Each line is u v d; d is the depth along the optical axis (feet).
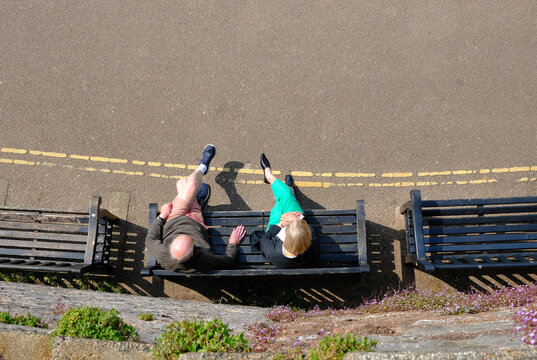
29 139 20.89
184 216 17.42
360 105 20.66
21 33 21.57
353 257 17.90
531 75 20.49
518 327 10.96
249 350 11.00
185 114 20.92
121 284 19.85
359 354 9.61
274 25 21.31
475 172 20.07
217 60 21.21
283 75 20.99
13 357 11.69
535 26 20.74
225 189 20.51
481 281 19.17
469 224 18.61
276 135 20.67
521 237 17.95
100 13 21.63
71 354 11.32
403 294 17.85
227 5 21.49
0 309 14.17
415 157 20.26
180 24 21.48
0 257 19.35
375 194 20.18
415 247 18.11
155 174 20.62
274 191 18.33
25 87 21.21
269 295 19.53
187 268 16.63
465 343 11.22
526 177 19.95
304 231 15.89
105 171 20.67
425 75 20.71
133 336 12.35
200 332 11.19
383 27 21.09
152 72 21.22
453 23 20.95
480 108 20.40
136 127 20.89
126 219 20.35
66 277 19.84
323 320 15.08
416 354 9.60
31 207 19.77
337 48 21.06
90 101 21.09
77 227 18.35
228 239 18.26
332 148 20.49
